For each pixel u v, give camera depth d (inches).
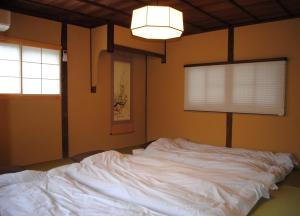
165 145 170.7
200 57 206.7
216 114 199.8
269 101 174.1
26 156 161.9
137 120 235.6
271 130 175.0
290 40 166.7
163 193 80.3
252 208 86.7
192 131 213.5
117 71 215.0
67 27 180.7
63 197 76.0
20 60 156.9
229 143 193.5
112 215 65.4
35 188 81.2
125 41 191.0
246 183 95.4
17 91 156.9
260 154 156.9
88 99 194.9
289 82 167.8
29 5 151.3
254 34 180.5
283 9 156.6
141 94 239.0
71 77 184.2
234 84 188.9
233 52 189.9
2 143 151.4
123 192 83.6
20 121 158.7
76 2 146.9
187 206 71.6
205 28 199.8
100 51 188.5
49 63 171.9
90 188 88.0
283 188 112.1
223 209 71.2
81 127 191.0
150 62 239.8
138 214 65.8
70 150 184.7
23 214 66.0
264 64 175.0
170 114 227.6
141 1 145.3
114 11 161.3
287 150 169.2
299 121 164.6
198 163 135.0
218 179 98.7
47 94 171.0
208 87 201.9
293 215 84.9
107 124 209.0
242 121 187.2
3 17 133.9
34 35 163.3
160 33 114.5
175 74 222.4
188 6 152.0
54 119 175.3
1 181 87.2
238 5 150.3
